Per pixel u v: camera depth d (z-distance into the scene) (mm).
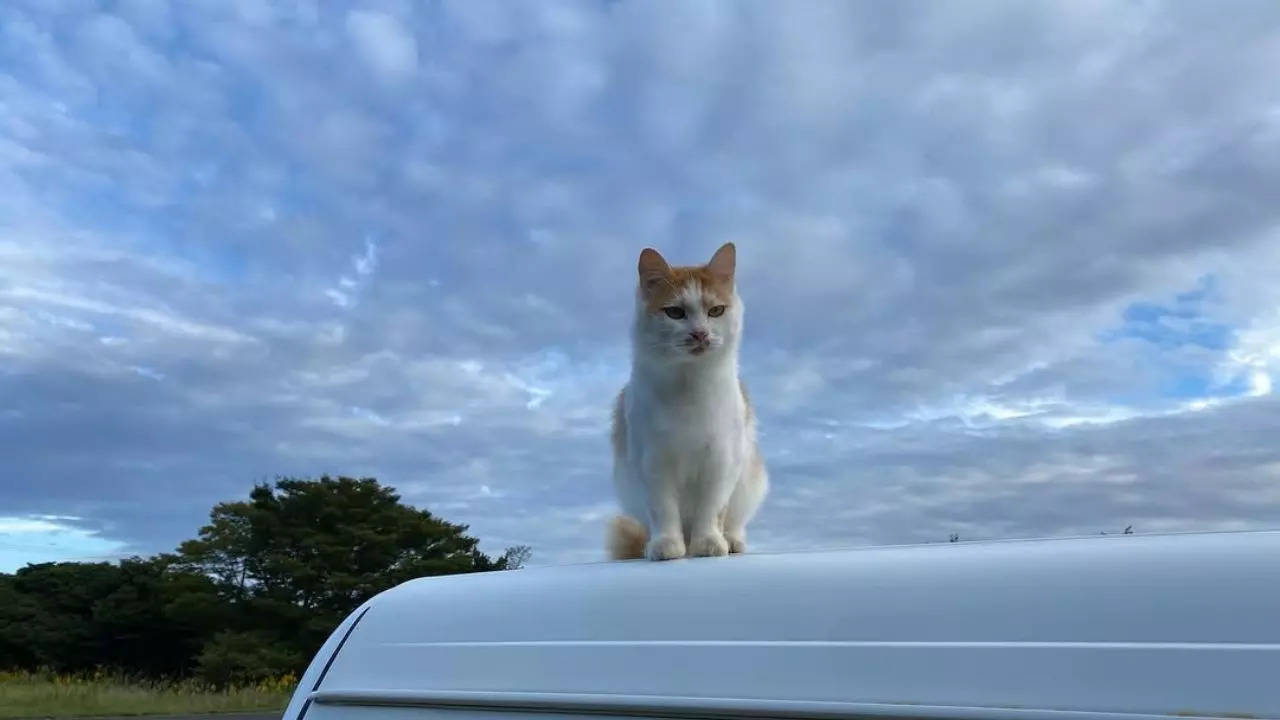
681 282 1136
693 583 520
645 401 1098
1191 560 408
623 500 1213
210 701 5191
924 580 455
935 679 407
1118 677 375
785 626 463
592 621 522
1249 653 358
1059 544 461
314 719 578
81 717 4414
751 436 1214
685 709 448
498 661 530
